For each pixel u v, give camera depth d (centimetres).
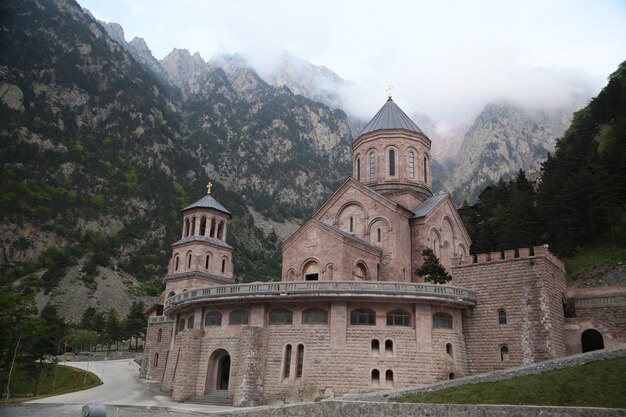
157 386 6188
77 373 7281
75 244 17025
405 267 5822
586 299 4822
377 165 6719
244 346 4612
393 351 4488
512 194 9175
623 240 6359
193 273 7462
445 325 4688
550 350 4347
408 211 6072
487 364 4622
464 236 6769
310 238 5566
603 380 3086
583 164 8100
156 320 7381
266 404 4497
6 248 15450
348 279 5291
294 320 4697
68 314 13275
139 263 17662
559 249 7394
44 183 18200
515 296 4628
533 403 3023
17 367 7350
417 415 3042
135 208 19812
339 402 3322
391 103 7175
